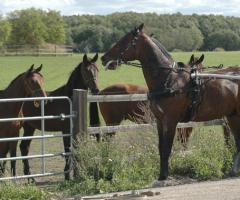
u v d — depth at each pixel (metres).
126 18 89.75
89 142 9.45
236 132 10.28
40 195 8.22
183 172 9.95
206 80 9.70
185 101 9.36
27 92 10.51
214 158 10.20
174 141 10.27
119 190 8.79
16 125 10.09
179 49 91.88
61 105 10.72
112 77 40.16
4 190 8.14
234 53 80.81
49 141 15.30
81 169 9.29
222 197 7.59
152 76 9.35
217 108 9.81
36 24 115.81
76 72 11.16
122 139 9.90
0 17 115.81
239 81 10.09
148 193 7.83
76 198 7.86
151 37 9.58
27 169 10.45
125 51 9.41
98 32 93.88
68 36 117.38
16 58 69.25
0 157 10.09
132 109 11.75
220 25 115.38
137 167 9.58
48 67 50.97
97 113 10.70
